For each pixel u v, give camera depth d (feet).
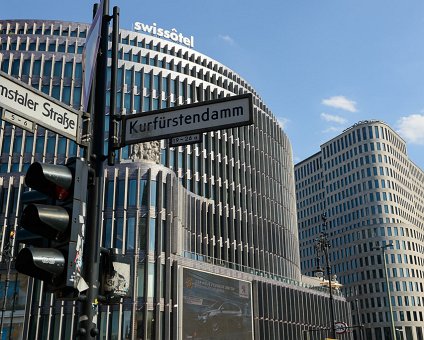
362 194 529.04
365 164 536.42
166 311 172.76
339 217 547.08
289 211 322.96
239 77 311.47
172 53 277.44
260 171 298.97
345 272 524.11
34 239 21.21
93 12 28.09
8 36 249.96
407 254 501.15
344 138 565.12
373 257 503.20
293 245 319.88
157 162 196.13
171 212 186.39
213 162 270.46
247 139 295.28
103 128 24.94
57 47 249.55
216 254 253.44
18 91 21.52
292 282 273.13
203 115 26.25
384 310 483.10
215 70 295.28
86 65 25.02
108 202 180.75
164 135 26.48
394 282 488.85
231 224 266.57
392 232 504.43
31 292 175.42
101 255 23.76
